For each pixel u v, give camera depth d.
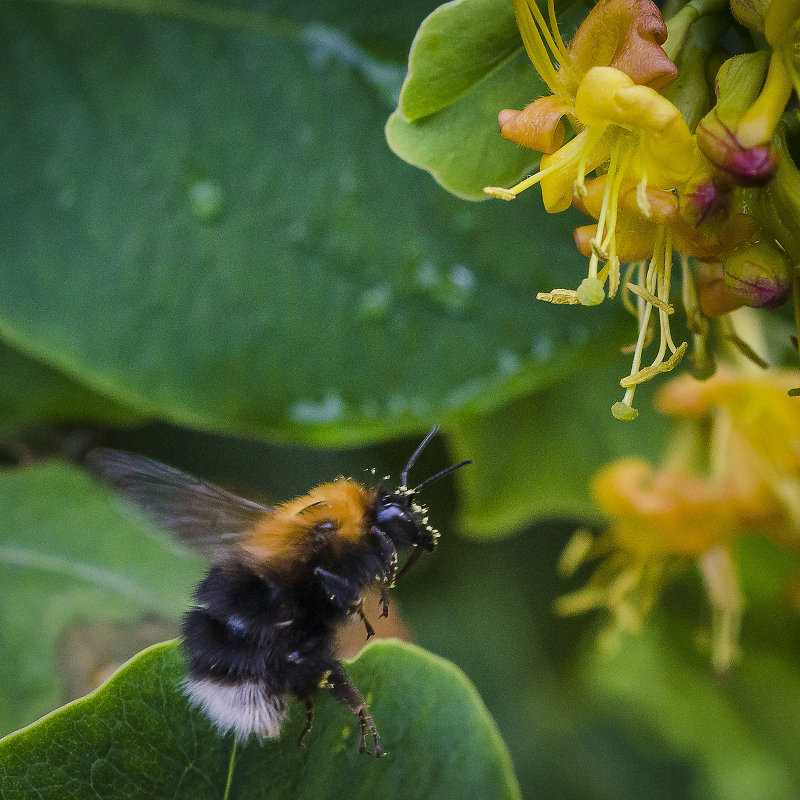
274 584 0.14
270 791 0.14
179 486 0.14
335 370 0.16
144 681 0.14
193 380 0.16
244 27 0.15
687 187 0.13
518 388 0.16
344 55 0.15
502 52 0.13
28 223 0.16
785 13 0.13
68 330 0.16
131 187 0.16
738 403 0.16
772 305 0.13
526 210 0.15
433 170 0.14
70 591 0.16
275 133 0.15
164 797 0.14
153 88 0.16
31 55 0.16
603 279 0.13
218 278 0.16
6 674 0.15
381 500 0.15
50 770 0.13
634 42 0.13
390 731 0.14
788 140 0.13
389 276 0.16
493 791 0.14
